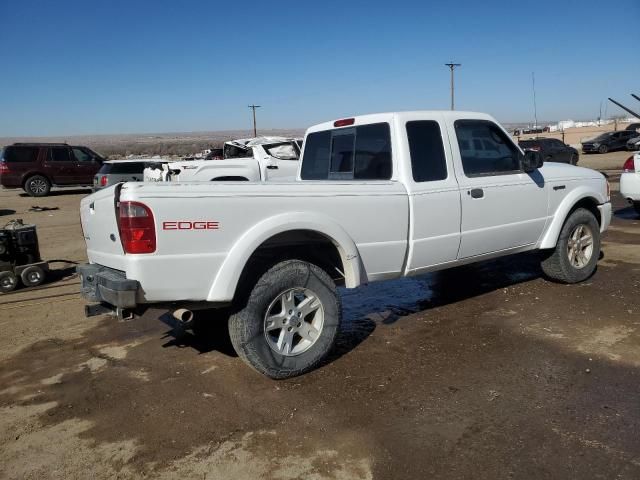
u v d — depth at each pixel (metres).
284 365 3.94
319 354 4.09
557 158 26.89
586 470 2.75
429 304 5.71
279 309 4.04
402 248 4.55
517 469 2.79
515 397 3.54
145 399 3.82
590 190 6.07
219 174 12.85
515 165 5.49
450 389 3.71
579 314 5.09
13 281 7.18
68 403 3.83
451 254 4.94
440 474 2.79
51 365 4.57
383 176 4.77
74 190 24.50
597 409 3.34
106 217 3.70
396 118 4.65
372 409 3.50
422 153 4.73
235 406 3.64
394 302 5.86
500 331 4.77
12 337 5.35
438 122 4.87
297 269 3.96
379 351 4.47
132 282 3.43
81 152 22.34
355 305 5.82
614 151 35.59
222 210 3.63
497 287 6.18
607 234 9.02
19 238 7.39
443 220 4.77
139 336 5.21
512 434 3.11
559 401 3.46
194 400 3.76
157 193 3.44
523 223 5.44
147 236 3.42
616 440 2.99
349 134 5.16
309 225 3.94
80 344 5.07
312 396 3.73
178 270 3.54
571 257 6.02
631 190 9.82
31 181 21.33
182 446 3.19
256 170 13.12
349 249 4.16
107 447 3.22
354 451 3.04
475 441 3.06
